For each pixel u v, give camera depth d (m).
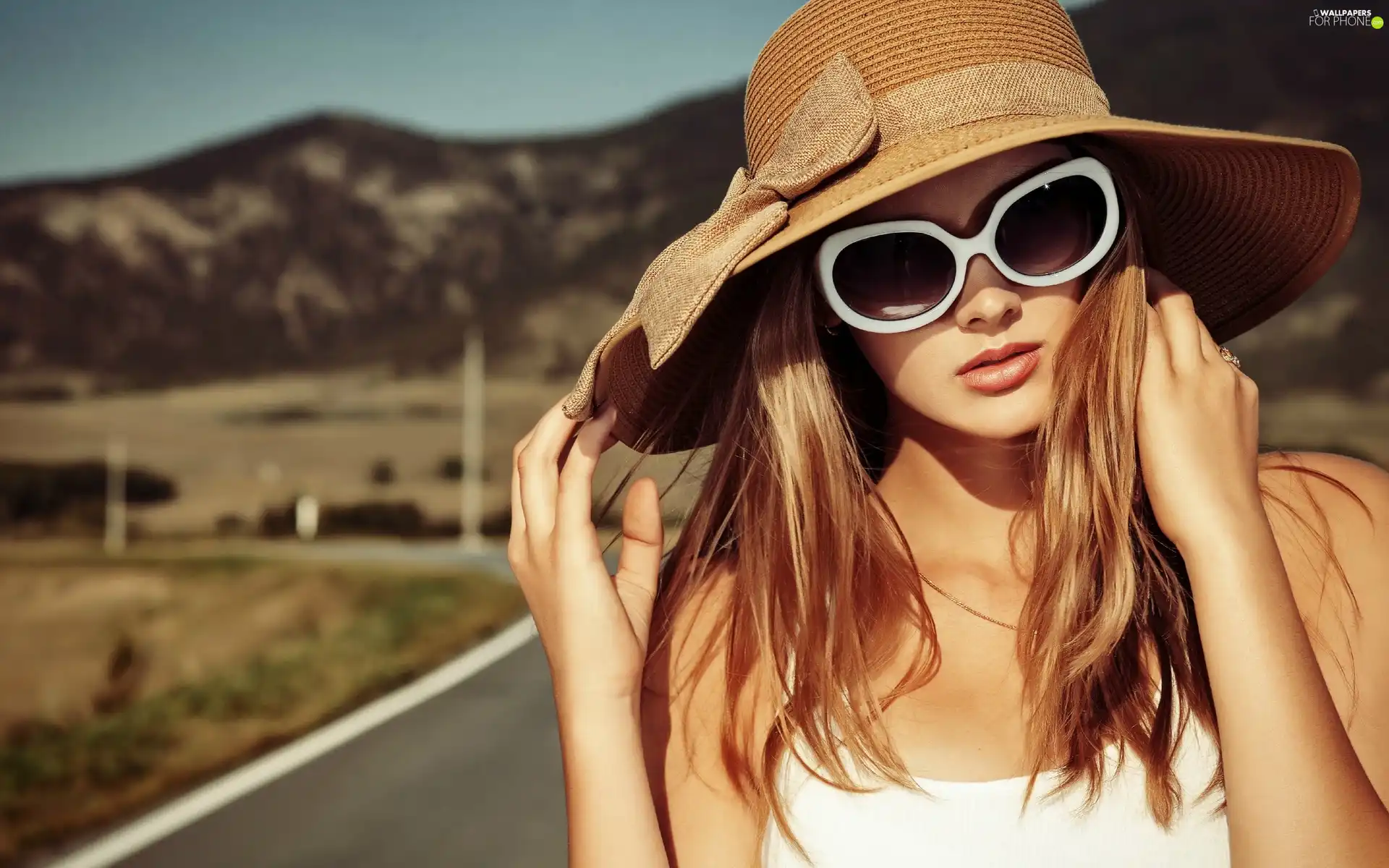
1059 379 1.52
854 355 1.87
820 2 1.64
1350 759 1.27
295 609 24.06
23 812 6.41
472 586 21.72
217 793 6.57
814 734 1.56
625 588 1.63
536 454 1.68
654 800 1.64
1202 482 1.40
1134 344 1.49
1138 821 1.45
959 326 1.51
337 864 4.91
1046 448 1.58
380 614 17.58
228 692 10.45
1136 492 1.57
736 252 1.48
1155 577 1.56
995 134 1.46
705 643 1.71
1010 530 1.68
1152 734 1.46
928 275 1.51
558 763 6.71
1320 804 1.24
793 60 1.67
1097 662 1.50
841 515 1.66
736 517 1.79
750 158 1.81
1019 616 1.60
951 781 1.51
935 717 1.56
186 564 37.69
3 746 8.73
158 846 5.45
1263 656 1.31
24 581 35.59
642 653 1.60
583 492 1.62
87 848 5.50
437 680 10.67
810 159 1.54
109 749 8.16
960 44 1.57
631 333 1.65
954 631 1.63
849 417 1.85
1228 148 1.60
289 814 5.90
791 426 1.68
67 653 24.62
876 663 1.63
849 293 1.55
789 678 1.62
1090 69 1.71
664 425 1.90
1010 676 1.58
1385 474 1.55
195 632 24.61
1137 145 1.65
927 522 1.74
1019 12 1.59
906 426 1.77
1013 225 1.48
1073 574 1.52
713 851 1.59
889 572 1.67
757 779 1.59
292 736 8.36
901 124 1.57
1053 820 1.46
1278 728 1.27
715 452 1.80
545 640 1.63
